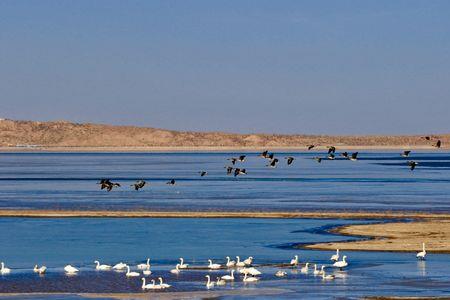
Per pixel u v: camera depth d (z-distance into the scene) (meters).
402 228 80.25
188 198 121.50
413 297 51.19
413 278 56.69
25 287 54.78
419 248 68.06
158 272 59.81
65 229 83.06
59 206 108.31
